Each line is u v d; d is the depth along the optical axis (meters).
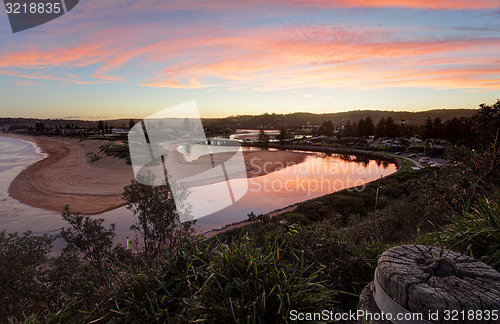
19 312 2.36
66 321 1.80
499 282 0.98
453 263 1.06
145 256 2.26
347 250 2.21
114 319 1.44
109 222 24.81
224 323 1.28
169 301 1.44
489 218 1.94
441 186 6.37
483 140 6.04
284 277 1.47
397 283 0.99
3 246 2.78
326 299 1.57
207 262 1.76
